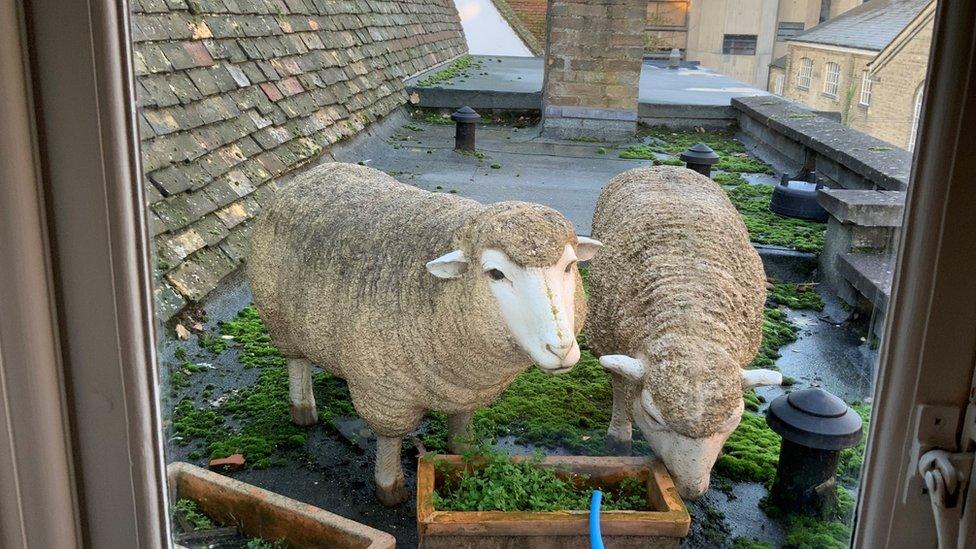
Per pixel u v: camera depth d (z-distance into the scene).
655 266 2.97
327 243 2.79
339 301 2.69
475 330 2.33
